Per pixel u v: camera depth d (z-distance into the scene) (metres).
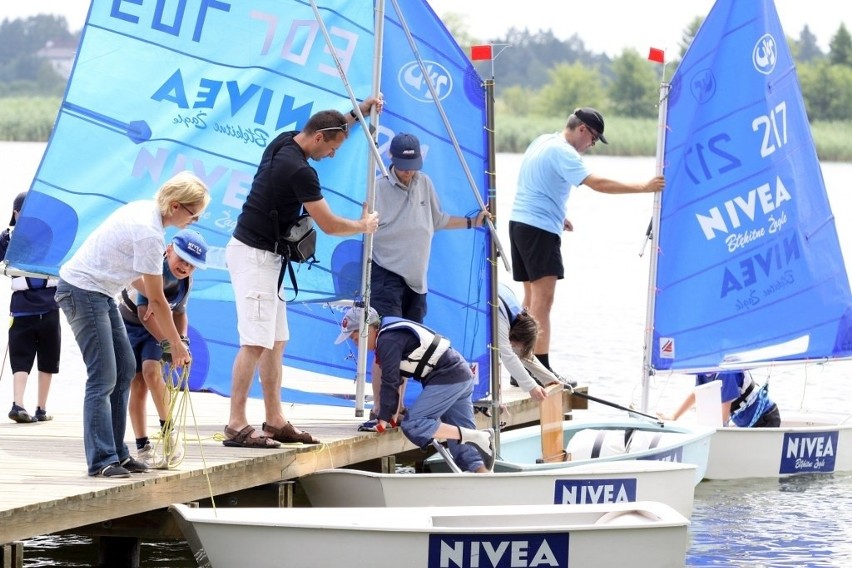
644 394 38.72
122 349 24.03
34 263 30.75
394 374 28.11
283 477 26.97
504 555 24.20
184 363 24.11
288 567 23.59
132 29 30.98
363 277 30.75
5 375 48.72
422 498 27.33
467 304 33.25
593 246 111.19
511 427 38.28
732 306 39.19
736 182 38.97
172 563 27.31
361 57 32.03
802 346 40.34
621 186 35.41
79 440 28.59
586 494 28.62
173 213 23.58
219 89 31.55
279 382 28.05
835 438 37.44
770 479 36.53
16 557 21.08
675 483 29.86
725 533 30.44
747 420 38.25
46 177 30.61
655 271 38.47
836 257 40.84
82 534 25.48
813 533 30.52
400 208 30.89
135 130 31.19
